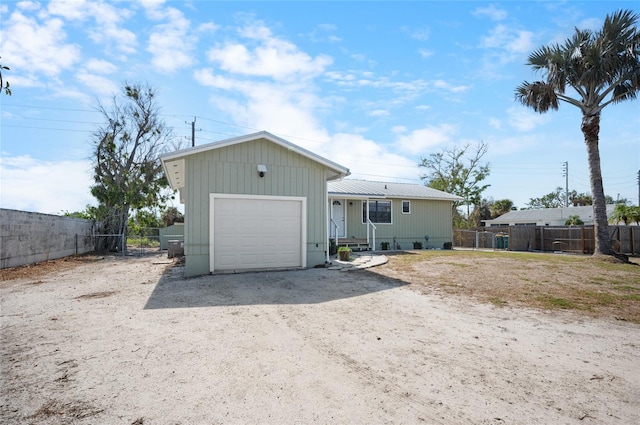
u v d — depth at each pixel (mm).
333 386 3055
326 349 3969
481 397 2881
